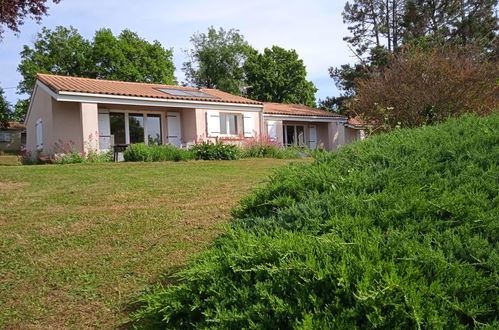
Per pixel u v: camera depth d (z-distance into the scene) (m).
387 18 31.02
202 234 4.25
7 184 7.29
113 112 16.81
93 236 4.28
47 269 3.53
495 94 11.04
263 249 2.35
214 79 38.34
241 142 17.95
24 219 4.91
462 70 11.04
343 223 2.53
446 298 1.79
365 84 13.49
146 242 4.09
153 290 3.07
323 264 2.08
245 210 3.66
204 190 6.51
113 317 2.81
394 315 1.74
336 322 1.74
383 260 2.02
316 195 3.15
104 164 10.62
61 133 15.23
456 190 2.74
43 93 16.34
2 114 36.44
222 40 38.34
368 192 3.08
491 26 27.61
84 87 15.01
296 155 14.92
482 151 3.30
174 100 16.62
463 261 2.10
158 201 5.75
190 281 2.50
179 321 2.33
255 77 37.69
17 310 2.92
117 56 32.12
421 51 13.39
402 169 3.22
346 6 31.83
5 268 3.56
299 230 2.74
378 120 12.03
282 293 2.05
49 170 9.16
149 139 17.73
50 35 32.53
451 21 28.28
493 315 1.80
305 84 39.31
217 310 2.04
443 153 3.43
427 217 2.49
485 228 2.31
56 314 2.87
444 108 10.99
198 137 17.48
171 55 36.38
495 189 2.70
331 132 24.33
